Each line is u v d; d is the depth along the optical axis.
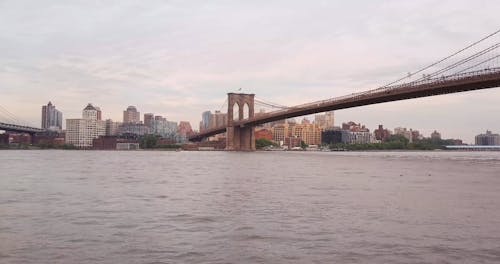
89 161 105.25
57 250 19.42
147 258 18.41
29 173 61.78
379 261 18.05
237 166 82.88
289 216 26.83
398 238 21.41
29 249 19.58
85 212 28.22
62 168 74.44
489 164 90.81
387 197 35.34
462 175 59.22
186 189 41.12
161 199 34.06
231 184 46.00
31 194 37.16
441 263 17.77
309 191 39.50
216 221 25.36
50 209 29.34
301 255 18.84
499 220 25.59
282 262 17.98
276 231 22.88
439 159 124.75
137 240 21.09
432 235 21.98
